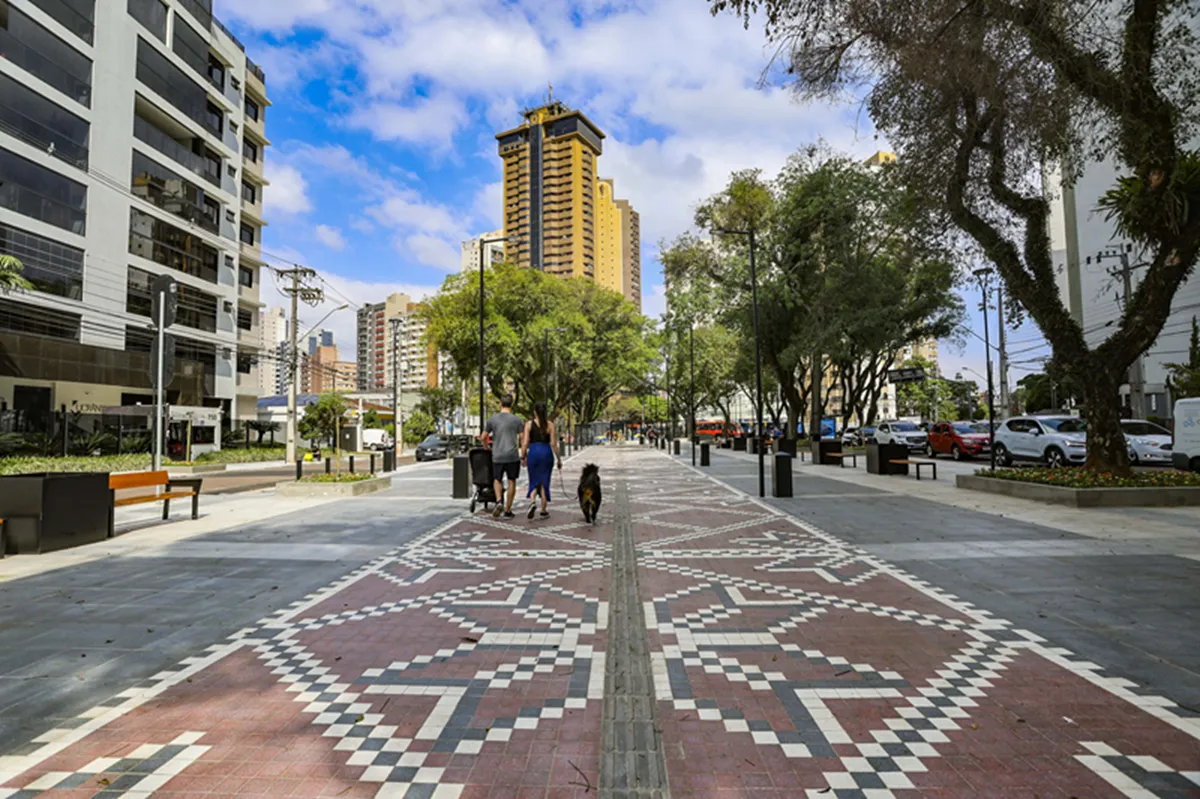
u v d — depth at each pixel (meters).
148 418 30.59
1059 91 8.84
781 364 29.77
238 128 40.97
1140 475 11.83
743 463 26.78
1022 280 12.84
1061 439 19.14
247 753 2.85
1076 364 12.44
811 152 27.72
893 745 2.89
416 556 7.25
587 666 3.88
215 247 38.12
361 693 3.50
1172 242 11.38
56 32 26.84
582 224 124.44
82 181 28.05
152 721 3.17
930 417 80.50
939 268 22.86
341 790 2.54
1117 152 11.48
